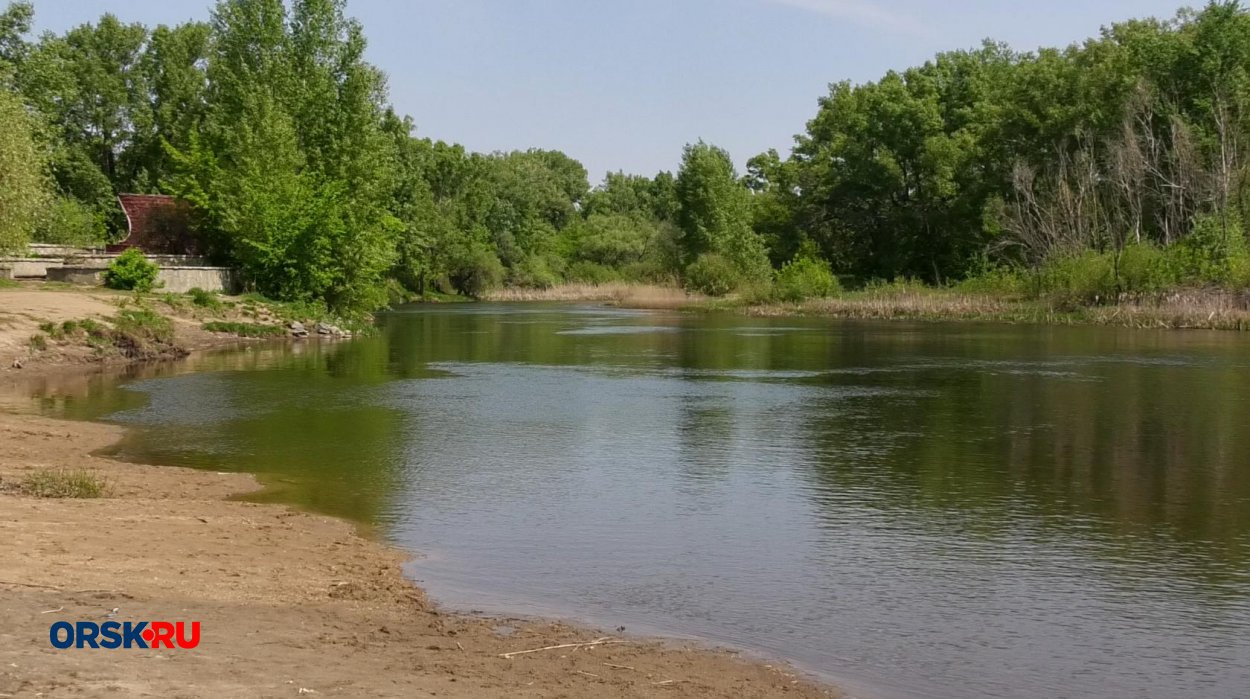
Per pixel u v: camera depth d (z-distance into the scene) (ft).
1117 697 24.94
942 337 141.59
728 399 78.38
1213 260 169.99
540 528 40.14
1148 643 28.48
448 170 336.49
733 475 50.42
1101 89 214.48
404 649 24.90
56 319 98.78
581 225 409.08
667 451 56.80
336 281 159.53
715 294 258.78
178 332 120.88
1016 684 25.64
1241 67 197.06
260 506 42.06
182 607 26.16
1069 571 34.96
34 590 26.20
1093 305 175.83
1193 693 25.21
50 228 180.96
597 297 308.19
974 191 242.37
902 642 28.37
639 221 422.82
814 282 226.17
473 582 33.09
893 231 269.23
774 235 293.02
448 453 55.83
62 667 20.34
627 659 26.05
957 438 60.85
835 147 278.46
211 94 220.02
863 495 46.11
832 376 94.22
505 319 195.52
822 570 35.01
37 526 34.30
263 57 172.35
